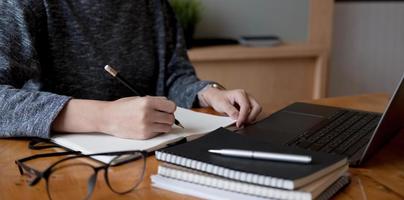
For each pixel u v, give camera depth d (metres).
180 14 2.16
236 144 0.76
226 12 2.42
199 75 2.24
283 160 0.68
